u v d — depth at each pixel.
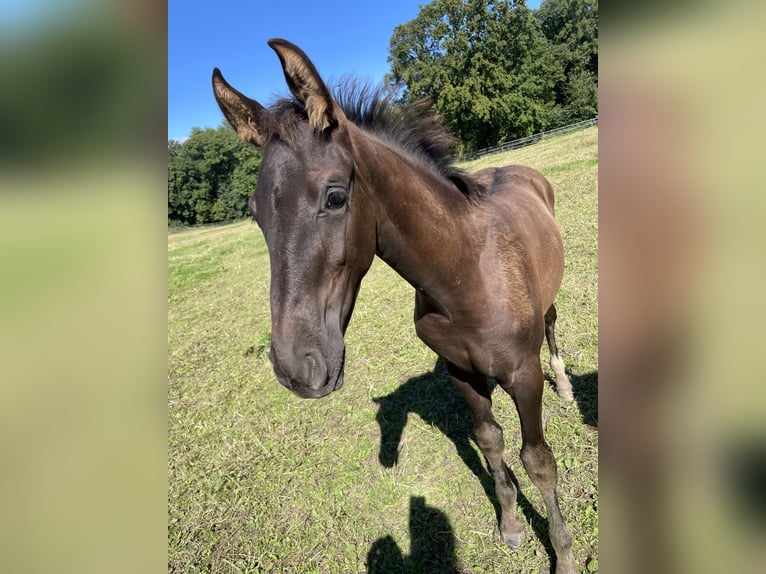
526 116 33.09
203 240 23.22
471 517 2.67
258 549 2.79
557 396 3.40
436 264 1.72
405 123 1.93
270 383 4.77
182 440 4.02
